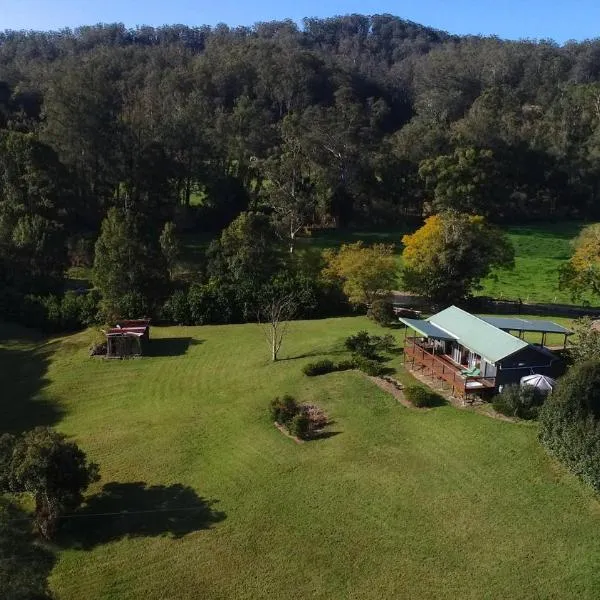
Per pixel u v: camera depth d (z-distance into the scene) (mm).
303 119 86438
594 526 20906
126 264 51594
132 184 72250
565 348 33781
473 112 109562
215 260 55781
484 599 18641
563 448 23797
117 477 27469
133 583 20750
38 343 48438
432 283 51375
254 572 20734
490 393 30500
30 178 60938
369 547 21297
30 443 23562
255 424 31109
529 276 67250
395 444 27391
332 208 86000
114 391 38344
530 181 99875
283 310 49125
